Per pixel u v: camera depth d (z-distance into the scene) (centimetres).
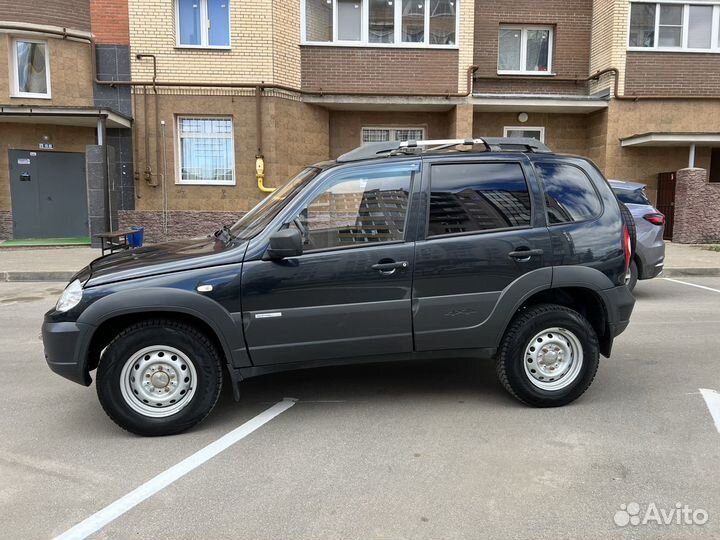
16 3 1348
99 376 385
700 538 280
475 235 419
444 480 335
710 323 709
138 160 1423
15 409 448
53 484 334
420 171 420
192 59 1390
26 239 1493
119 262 421
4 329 702
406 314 412
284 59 1423
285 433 401
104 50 1405
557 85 1619
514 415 429
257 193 1431
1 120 1403
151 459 364
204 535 284
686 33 1520
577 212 438
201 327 402
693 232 1446
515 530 287
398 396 470
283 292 395
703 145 1531
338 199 411
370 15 1477
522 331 427
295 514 302
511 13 1575
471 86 1494
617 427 406
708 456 362
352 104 1491
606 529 288
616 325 443
